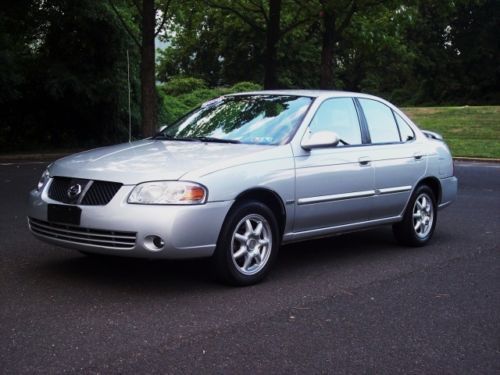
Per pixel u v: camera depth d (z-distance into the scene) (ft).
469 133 91.81
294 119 20.30
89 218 16.63
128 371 12.21
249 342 13.84
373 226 22.53
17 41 74.02
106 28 73.87
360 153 21.47
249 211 17.84
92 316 15.23
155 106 52.80
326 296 17.38
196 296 17.01
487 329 15.06
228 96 23.27
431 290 18.22
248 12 68.95
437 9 61.52
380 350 13.60
